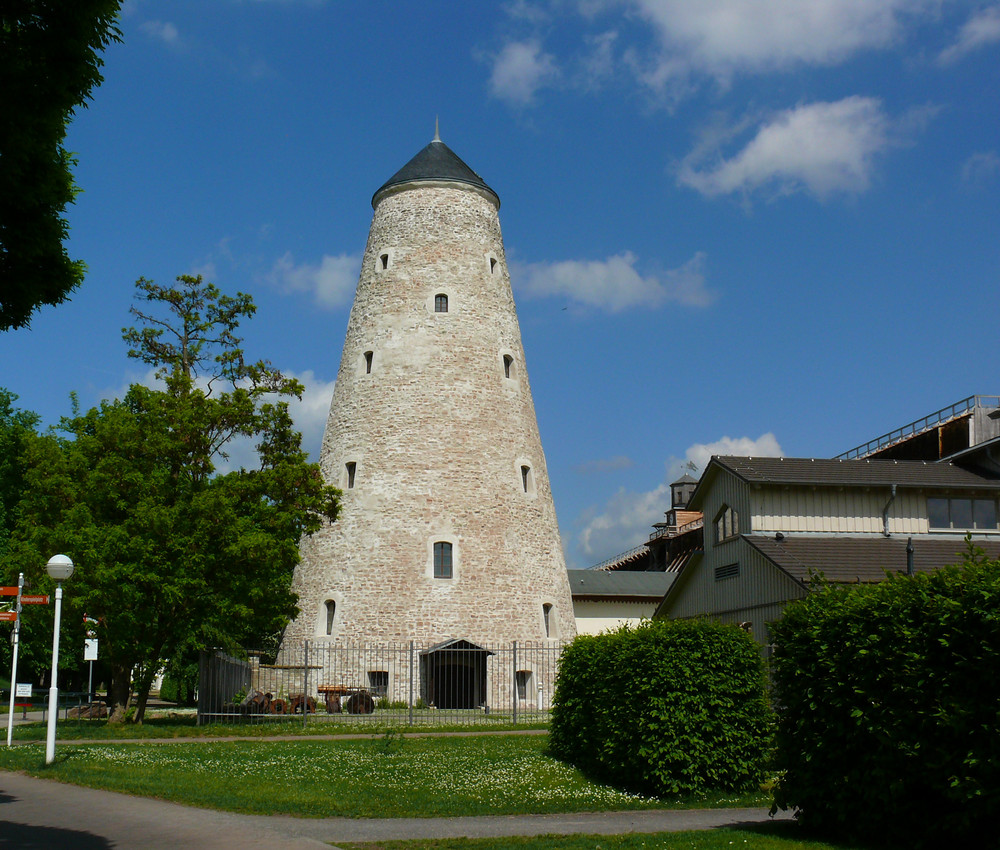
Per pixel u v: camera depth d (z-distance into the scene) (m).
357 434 37.09
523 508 37.25
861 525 26.30
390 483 35.84
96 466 26.58
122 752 19.36
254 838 10.83
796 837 11.14
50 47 8.77
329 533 36.28
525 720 28.38
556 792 14.93
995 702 9.22
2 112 8.52
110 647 26.33
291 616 29.67
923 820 10.10
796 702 11.72
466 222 39.44
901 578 10.96
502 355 38.75
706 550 28.20
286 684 35.22
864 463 28.20
